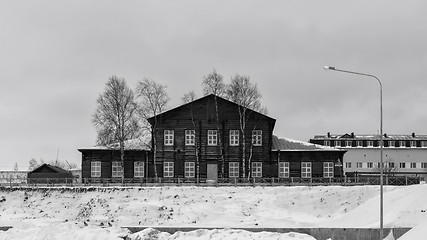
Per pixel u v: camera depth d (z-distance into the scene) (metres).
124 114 76.44
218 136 75.12
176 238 33.97
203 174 74.62
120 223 51.62
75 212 56.28
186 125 75.69
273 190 60.12
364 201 54.47
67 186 65.44
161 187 61.50
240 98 75.69
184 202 57.50
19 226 37.69
